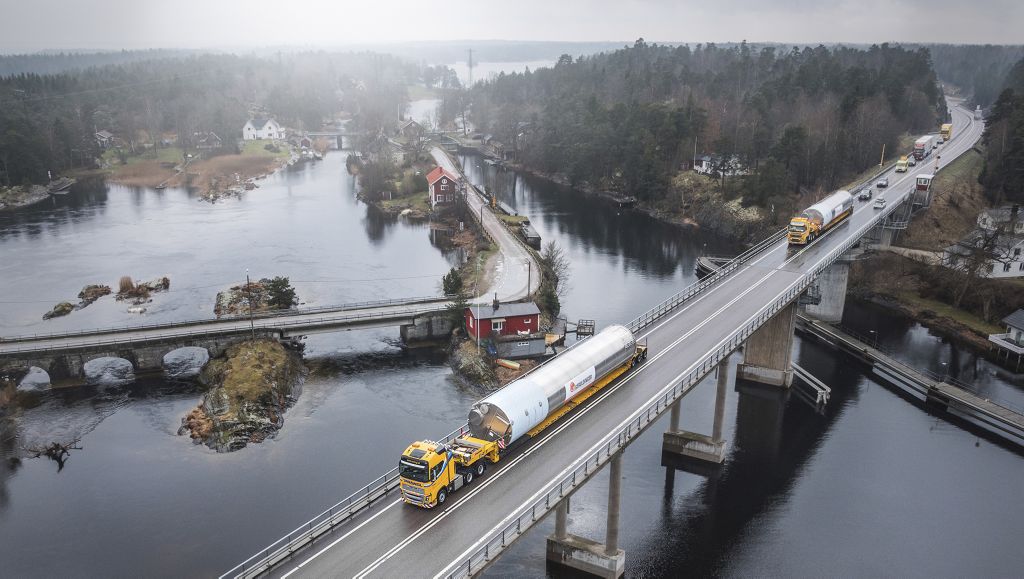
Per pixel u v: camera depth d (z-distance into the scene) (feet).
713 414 278.26
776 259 339.77
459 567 132.67
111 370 306.55
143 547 192.34
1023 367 324.39
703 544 202.59
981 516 218.79
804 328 368.68
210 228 556.51
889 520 215.92
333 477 225.76
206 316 360.07
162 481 223.51
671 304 281.13
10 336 330.75
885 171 542.16
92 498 214.69
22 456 238.07
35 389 287.69
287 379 289.53
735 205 558.15
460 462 160.56
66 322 352.90
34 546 192.85
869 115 612.70
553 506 150.92
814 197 532.32
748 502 223.10
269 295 379.76
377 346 336.49
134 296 392.88
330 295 397.19
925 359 334.65
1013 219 408.26
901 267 413.39
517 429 172.35
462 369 303.07
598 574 185.47
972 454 253.85
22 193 646.33
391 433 254.88
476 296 358.23
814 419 277.44
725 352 227.81
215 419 254.47
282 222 581.12
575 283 430.20
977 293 377.91
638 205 638.53
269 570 135.13
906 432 268.82
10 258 468.75
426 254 488.02
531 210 631.15
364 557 138.10
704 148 652.89
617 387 212.84
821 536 207.82
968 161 554.87
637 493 226.17
